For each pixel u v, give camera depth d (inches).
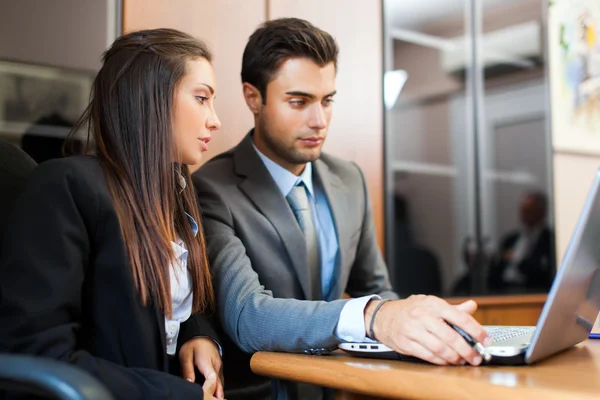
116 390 35.7
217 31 81.1
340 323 39.3
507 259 197.2
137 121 43.6
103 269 39.9
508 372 32.3
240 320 45.4
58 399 23.9
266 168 60.8
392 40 198.5
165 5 77.4
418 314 36.2
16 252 36.5
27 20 73.0
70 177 39.5
